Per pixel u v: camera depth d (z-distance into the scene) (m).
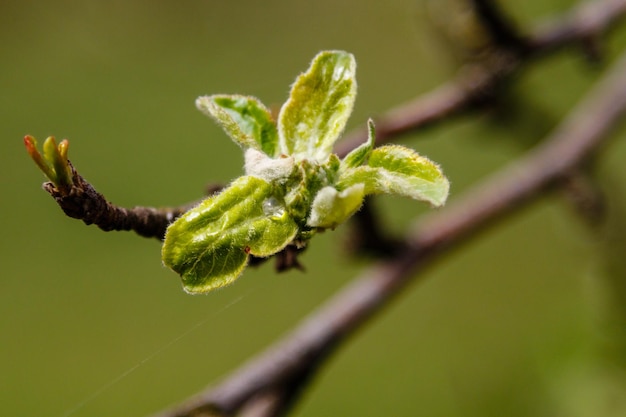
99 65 0.69
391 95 0.66
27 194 0.65
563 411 0.46
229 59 0.69
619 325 0.43
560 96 0.50
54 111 0.67
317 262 0.61
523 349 0.53
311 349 0.33
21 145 0.66
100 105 0.67
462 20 0.36
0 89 0.68
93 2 0.69
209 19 0.69
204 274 0.25
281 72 0.68
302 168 0.25
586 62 0.38
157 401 0.58
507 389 0.54
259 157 0.25
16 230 0.63
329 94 0.26
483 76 0.36
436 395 0.57
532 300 0.58
